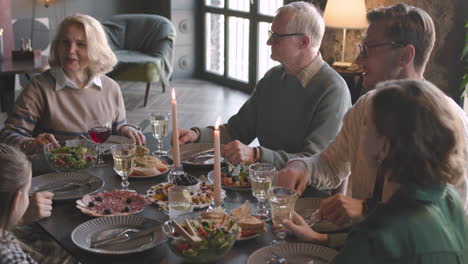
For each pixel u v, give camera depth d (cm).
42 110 274
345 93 250
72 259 215
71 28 268
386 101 120
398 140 118
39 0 757
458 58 421
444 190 124
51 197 180
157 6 824
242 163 214
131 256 155
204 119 615
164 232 152
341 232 170
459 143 120
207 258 146
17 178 143
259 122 272
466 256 126
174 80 816
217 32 791
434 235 120
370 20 189
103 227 171
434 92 120
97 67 276
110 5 819
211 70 819
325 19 459
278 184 194
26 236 225
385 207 123
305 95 252
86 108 279
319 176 204
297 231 161
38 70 468
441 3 425
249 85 740
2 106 510
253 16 705
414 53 182
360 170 192
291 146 259
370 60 188
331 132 242
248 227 166
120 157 195
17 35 751
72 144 238
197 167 226
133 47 716
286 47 248
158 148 251
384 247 117
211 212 164
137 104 670
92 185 204
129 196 192
